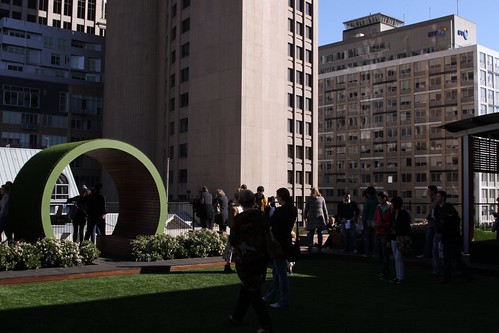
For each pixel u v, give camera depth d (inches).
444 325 284.5
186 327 271.0
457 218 432.8
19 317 284.8
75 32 3373.5
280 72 2191.2
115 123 2509.8
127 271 449.1
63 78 3026.6
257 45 2089.1
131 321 281.6
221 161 2046.0
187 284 401.1
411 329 274.7
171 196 2309.3
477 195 3309.5
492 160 674.2
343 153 4040.4
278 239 319.0
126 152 539.5
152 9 2514.8
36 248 441.1
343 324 283.3
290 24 2282.2
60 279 409.4
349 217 621.9
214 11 2124.8
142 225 587.2
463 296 371.2
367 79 3949.3
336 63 4404.5
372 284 422.0
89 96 3110.2
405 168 3693.4
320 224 615.2
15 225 534.6
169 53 2386.8
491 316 307.3
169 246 518.3
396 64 3799.2
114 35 2571.4
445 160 3513.8
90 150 516.1
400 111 3750.0
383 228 444.5
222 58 2080.5
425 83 3646.7
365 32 4601.4
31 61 3208.7
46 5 3713.1
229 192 2009.1
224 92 2063.2
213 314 300.8
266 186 2081.7
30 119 2910.9
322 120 4188.0
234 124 2023.9
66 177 1011.3
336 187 4065.0
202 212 744.3
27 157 1013.8
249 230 259.6
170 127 2362.2
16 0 3604.8
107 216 889.5
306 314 307.1
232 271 469.1
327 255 607.5
